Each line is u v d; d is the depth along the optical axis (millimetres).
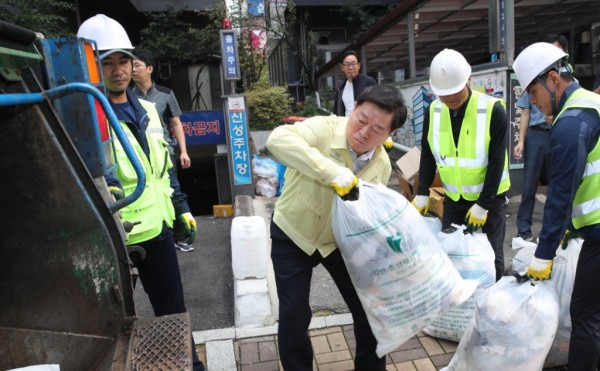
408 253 1953
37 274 1496
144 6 9711
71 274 1506
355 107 2008
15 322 1519
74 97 1540
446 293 2029
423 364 2619
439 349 2746
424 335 2896
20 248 1465
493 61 5562
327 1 13445
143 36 9922
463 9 7688
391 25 8812
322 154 2090
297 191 2109
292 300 2148
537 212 5062
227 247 4738
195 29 9836
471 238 2721
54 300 1523
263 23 13180
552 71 2107
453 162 2857
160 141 2279
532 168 4211
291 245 2178
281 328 2186
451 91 2611
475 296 2627
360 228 1924
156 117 2344
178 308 2330
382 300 2031
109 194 1677
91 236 1474
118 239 1498
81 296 1524
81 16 8961
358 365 2371
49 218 1444
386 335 2072
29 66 1320
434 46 11055
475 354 2270
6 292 1497
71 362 1541
